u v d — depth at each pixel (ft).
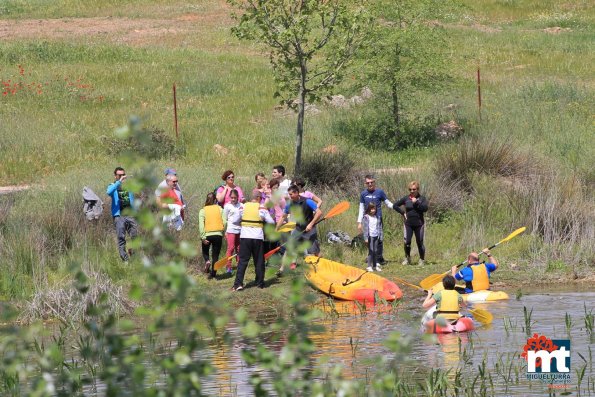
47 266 171.42
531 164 238.48
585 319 124.16
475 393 90.02
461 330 123.65
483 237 201.16
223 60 460.96
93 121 343.05
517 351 109.81
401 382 90.33
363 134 312.91
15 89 379.55
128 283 161.58
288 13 230.48
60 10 600.80
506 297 152.87
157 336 117.91
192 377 51.98
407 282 175.63
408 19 301.43
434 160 253.03
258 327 51.47
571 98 346.54
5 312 53.06
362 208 188.14
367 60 296.30
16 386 90.53
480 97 342.85
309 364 103.40
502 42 485.15
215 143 310.45
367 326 130.82
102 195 209.36
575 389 90.89
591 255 186.60
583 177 231.71
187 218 197.67
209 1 625.41
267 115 353.51
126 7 609.42
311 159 242.78
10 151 291.58
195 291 51.75
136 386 53.52
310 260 166.71
